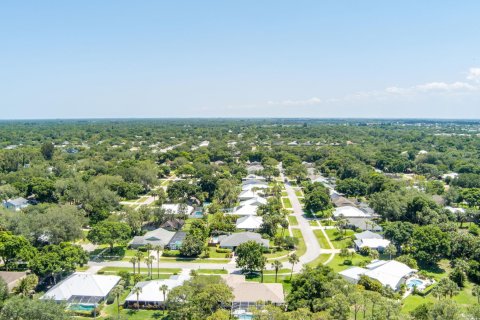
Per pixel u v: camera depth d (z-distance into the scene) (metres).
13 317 75.12
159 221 159.75
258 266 111.31
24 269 115.44
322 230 158.25
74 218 134.38
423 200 162.25
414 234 130.38
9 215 132.88
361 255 131.62
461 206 194.25
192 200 199.12
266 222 151.75
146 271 116.81
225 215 167.38
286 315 80.19
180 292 87.94
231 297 88.81
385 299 86.19
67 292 97.69
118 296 94.25
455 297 103.00
